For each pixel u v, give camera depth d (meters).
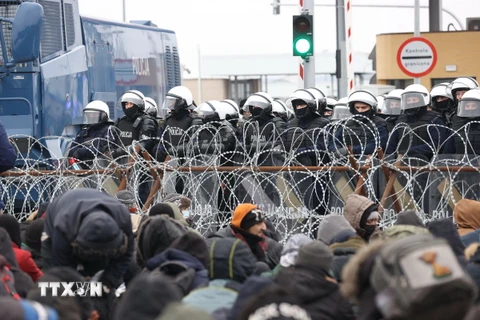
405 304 4.96
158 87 25.05
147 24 25.20
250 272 7.47
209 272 7.68
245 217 10.00
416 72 21.48
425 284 4.92
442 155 14.31
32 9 16.16
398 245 5.08
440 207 13.84
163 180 14.49
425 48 21.48
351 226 10.65
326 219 10.08
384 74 44.28
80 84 19.73
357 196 10.98
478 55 40.28
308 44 21.12
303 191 14.25
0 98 17.41
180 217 11.02
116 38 22.38
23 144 17.06
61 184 14.62
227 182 14.46
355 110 15.62
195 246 8.12
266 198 14.42
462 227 11.31
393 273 5.07
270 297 5.26
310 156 15.44
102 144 17.34
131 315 5.43
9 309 5.02
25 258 9.16
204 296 7.20
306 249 7.33
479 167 13.77
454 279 4.91
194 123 16.73
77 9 19.94
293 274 7.09
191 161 14.98
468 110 14.95
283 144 15.40
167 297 5.48
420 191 13.98
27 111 17.38
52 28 18.52
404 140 15.78
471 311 4.95
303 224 14.24
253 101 16.05
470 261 7.83
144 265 8.88
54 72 18.30
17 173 14.62
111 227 8.52
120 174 14.59
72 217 8.71
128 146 16.25
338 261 8.80
